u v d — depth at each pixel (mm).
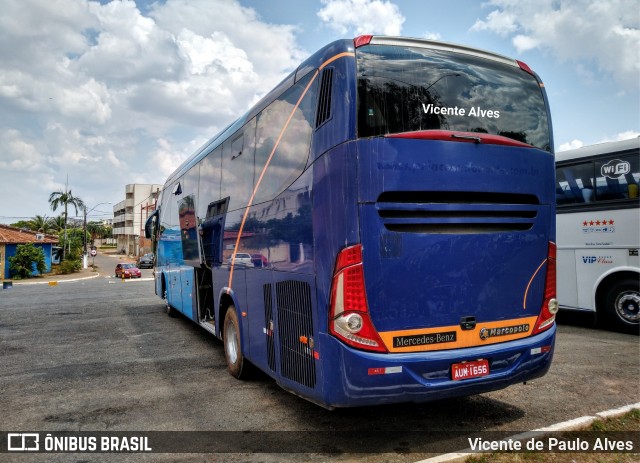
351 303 3512
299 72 4480
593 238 8406
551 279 4293
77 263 48844
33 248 39469
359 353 3486
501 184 4016
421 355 3615
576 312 9500
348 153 3572
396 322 3602
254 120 5574
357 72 3713
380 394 3525
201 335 9422
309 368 4004
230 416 4707
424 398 3627
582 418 4223
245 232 5664
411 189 3662
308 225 4020
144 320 11602
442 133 3809
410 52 3947
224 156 6734
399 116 3736
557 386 5340
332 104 3756
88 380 6168
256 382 5934
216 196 7039
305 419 4570
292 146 4453
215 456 3814
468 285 3857
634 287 7941
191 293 8672
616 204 8109
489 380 3834
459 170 3840
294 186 4328
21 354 7902
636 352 6840
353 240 3521
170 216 11125
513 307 4059
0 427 4559
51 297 19594
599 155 8305
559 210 8961
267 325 4926
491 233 3975
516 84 4332
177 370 6613
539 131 4348
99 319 12016
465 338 3830
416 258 3678
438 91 3941
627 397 4953
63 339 9250
